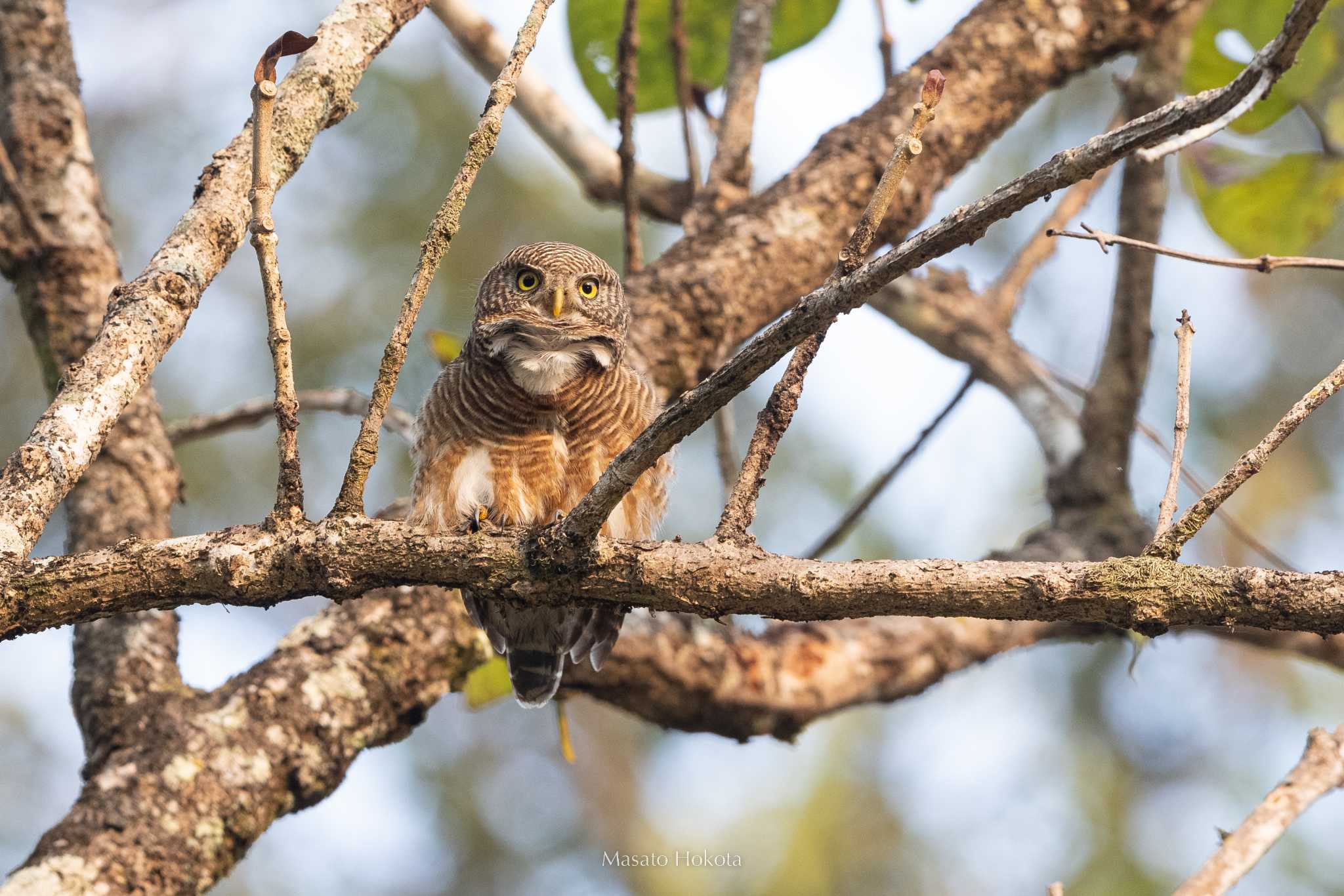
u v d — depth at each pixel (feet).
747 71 34.06
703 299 31.27
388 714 27.04
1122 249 33.45
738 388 16.93
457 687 28.40
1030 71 32.81
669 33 37.86
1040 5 33.01
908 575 17.65
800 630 32.45
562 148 37.27
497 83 18.04
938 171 32.40
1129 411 34.55
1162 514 17.34
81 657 26.89
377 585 18.61
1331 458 49.93
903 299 37.96
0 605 17.44
